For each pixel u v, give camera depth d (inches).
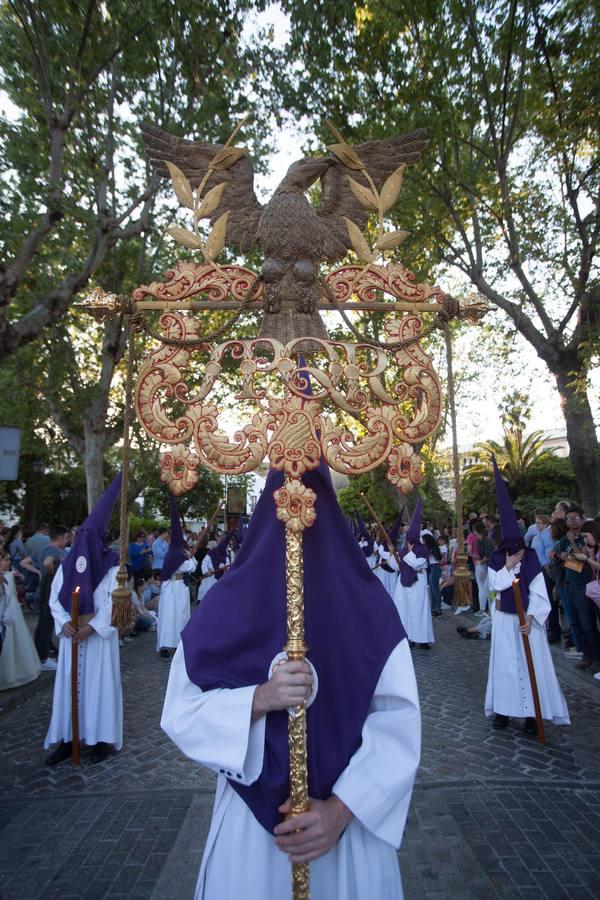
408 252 456.4
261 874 64.6
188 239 81.0
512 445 965.2
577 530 309.3
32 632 408.8
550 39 368.5
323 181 84.0
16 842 146.9
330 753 66.2
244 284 80.0
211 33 373.7
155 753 210.5
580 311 406.9
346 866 65.1
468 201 432.1
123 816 159.8
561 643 357.4
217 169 82.0
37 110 368.8
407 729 65.3
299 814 60.6
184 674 70.0
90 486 587.5
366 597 71.4
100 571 211.3
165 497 1196.5
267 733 66.3
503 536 224.8
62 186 350.6
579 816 154.6
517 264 403.9
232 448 73.8
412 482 75.9
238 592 71.3
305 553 72.7
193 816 159.0
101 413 593.3
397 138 84.1
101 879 131.0
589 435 418.0
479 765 190.1
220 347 77.0
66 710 205.0
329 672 69.0
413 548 384.5
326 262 84.7
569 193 382.9
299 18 394.9
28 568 479.8
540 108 393.1
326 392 75.4
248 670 68.6
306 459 72.1
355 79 415.2
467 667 331.3
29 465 945.5
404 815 63.7
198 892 67.7
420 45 398.6
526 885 125.9
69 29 336.5
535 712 210.2
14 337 350.9
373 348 78.5
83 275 395.9
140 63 361.7
